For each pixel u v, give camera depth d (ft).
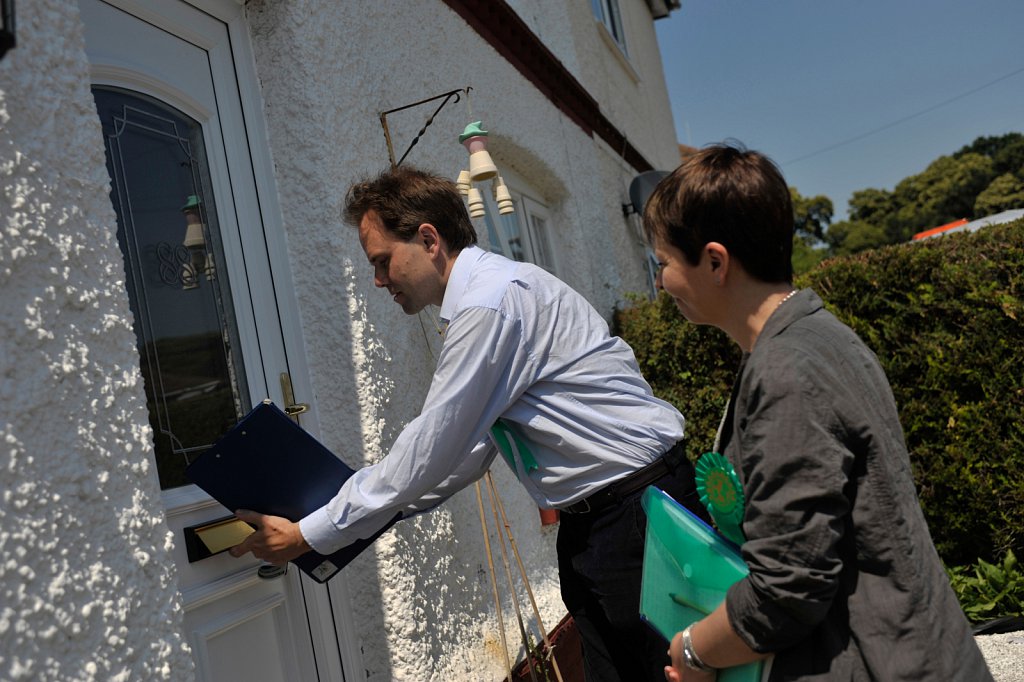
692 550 5.03
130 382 5.70
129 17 7.92
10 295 4.92
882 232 171.53
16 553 4.61
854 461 4.27
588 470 6.98
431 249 7.35
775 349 4.42
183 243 8.14
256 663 7.88
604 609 7.11
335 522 6.56
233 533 7.61
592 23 27.86
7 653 4.45
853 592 4.32
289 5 9.32
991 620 13.94
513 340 6.80
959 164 164.86
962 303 15.60
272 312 9.06
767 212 4.62
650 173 26.63
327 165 9.38
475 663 10.16
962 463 15.43
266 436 6.53
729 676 4.68
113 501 5.35
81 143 5.65
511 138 16.90
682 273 4.89
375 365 9.39
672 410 7.43
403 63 12.13
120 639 5.16
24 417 4.83
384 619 9.00
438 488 7.77
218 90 8.91
